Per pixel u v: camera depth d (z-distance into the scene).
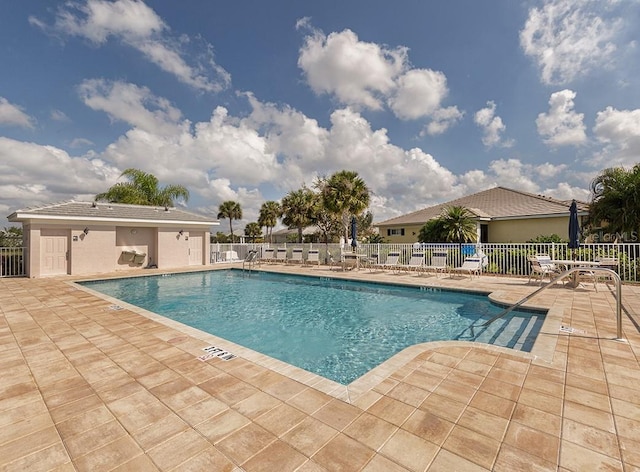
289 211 30.64
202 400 3.04
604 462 2.13
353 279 11.90
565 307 6.64
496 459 2.17
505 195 23.91
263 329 6.82
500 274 12.22
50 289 9.77
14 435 2.52
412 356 4.02
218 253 20.03
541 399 2.95
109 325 5.73
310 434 2.48
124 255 15.25
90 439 2.46
